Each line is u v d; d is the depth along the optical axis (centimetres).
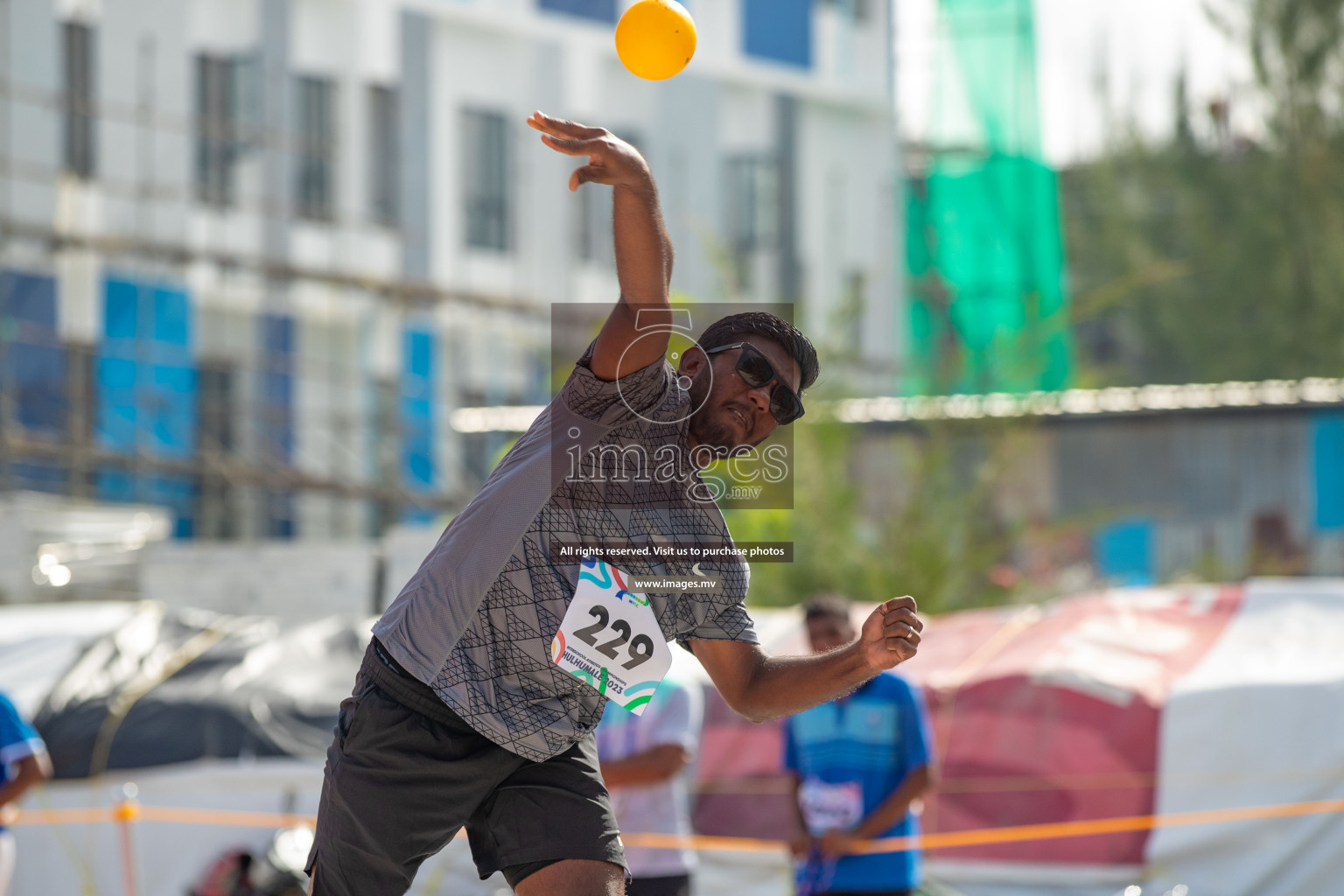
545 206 5062
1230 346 4397
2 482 3572
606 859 566
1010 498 2867
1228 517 3359
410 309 4494
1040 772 1623
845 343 2833
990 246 3959
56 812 1644
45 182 3856
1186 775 1580
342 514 4316
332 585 2842
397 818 554
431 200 4800
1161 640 1744
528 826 566
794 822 1244
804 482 2623
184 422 4000
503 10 4672
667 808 1239
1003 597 2634
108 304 3938
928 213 4053
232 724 1681
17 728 1352
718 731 1753
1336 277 4356
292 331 4394
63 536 2758
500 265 4978
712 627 598
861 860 1184
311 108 4609
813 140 5438
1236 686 1587
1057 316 2902
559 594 552
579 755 591
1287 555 3303
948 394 2758
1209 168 4481
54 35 3928
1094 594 1959
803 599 2589
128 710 1692
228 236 4300
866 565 2605
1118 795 1592
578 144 499
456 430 4097
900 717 1212
